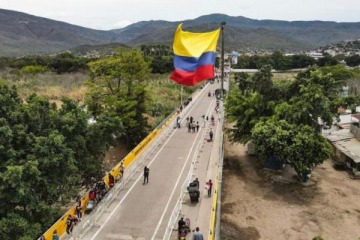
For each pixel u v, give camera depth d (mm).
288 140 46750
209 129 58688
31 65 140875
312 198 46656
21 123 33781
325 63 178250
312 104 48312
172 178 39562
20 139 32250
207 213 32062
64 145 32688
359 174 53031
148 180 39062
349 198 46844
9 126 32281
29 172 29125
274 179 51750
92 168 37906
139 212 32531
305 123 48938
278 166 53969
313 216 42594
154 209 33062
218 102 72625
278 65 176875
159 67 144500
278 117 49781
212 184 37000
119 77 64250
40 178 30375
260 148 47438
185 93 106938
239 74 119312
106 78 63031
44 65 143125
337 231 39812
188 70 37500
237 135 54219
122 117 58531
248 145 60469
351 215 42969
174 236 29000
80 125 36875
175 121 63469
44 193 33094
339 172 54781
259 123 48969
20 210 30375
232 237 37812
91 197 33219
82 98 82375
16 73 125625
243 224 40531
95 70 64375
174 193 36094
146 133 62844
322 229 40125
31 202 29891
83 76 123562
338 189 49156
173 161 44562
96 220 31094
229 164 56906
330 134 63406
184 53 37344
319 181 51469
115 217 31703
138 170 41781
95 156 40094
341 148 56594
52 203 34312
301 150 46031
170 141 52594
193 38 37781
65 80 114375
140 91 62344
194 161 42469
